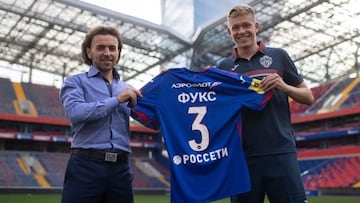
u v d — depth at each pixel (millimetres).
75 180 3691
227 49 36219
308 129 38469
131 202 3922
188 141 4340
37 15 30109
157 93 4484
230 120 4289
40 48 37312
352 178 30375
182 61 38594
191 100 4457
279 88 4035
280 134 4199
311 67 41625
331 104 38406
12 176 32594
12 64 43031
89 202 3662
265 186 4234
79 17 30531
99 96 3879
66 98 3770
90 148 3734
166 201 25656
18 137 35406
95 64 4016
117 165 3840
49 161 36750
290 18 30469
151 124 4434
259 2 28109
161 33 33344
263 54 4418
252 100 4258
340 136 35688
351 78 41094
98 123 3799
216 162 4227
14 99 40500
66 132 38719
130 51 36844
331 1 27906
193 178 4219
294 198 4055
